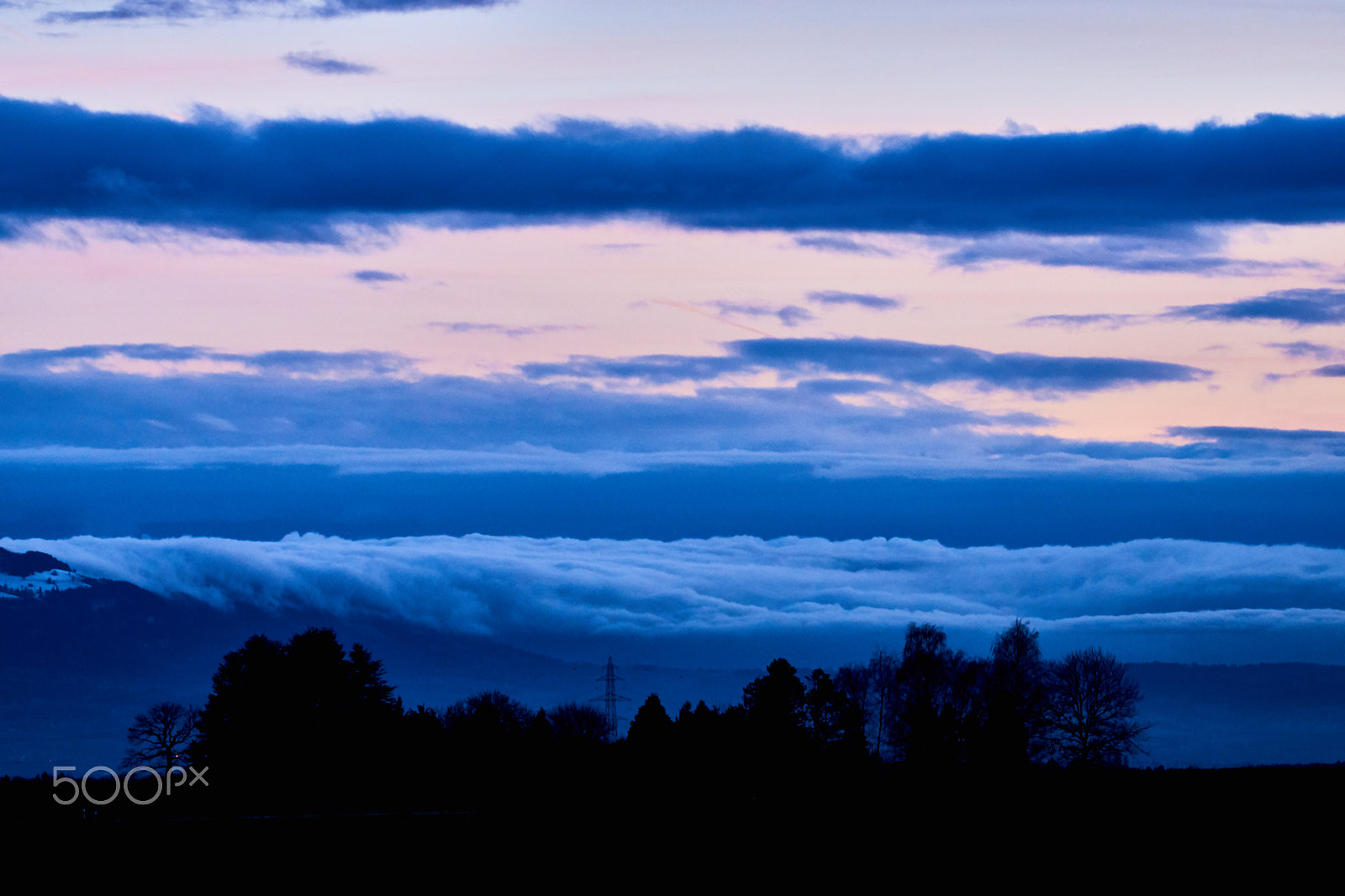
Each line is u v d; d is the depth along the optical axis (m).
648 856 119.44
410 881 110.44
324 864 114.81
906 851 121.75
